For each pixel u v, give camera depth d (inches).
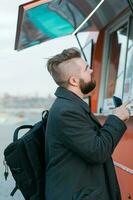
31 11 179.0
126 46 187.5
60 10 183.6
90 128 121.2
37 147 128.5
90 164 120.4
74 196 118.1
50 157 123.0
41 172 128.6
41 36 218.7
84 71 124.8
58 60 125.1
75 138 117.9
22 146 128.4
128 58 182.2
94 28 231.1
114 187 124.0
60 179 120.4
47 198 124.0
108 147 118.6
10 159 129.0
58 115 119.5
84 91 125.7
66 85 125.1
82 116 120.6
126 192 156.7
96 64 234.1
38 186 128.3
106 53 229.5
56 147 121.0
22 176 128.8
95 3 180.1
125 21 193.8
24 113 855.7
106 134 119.4
